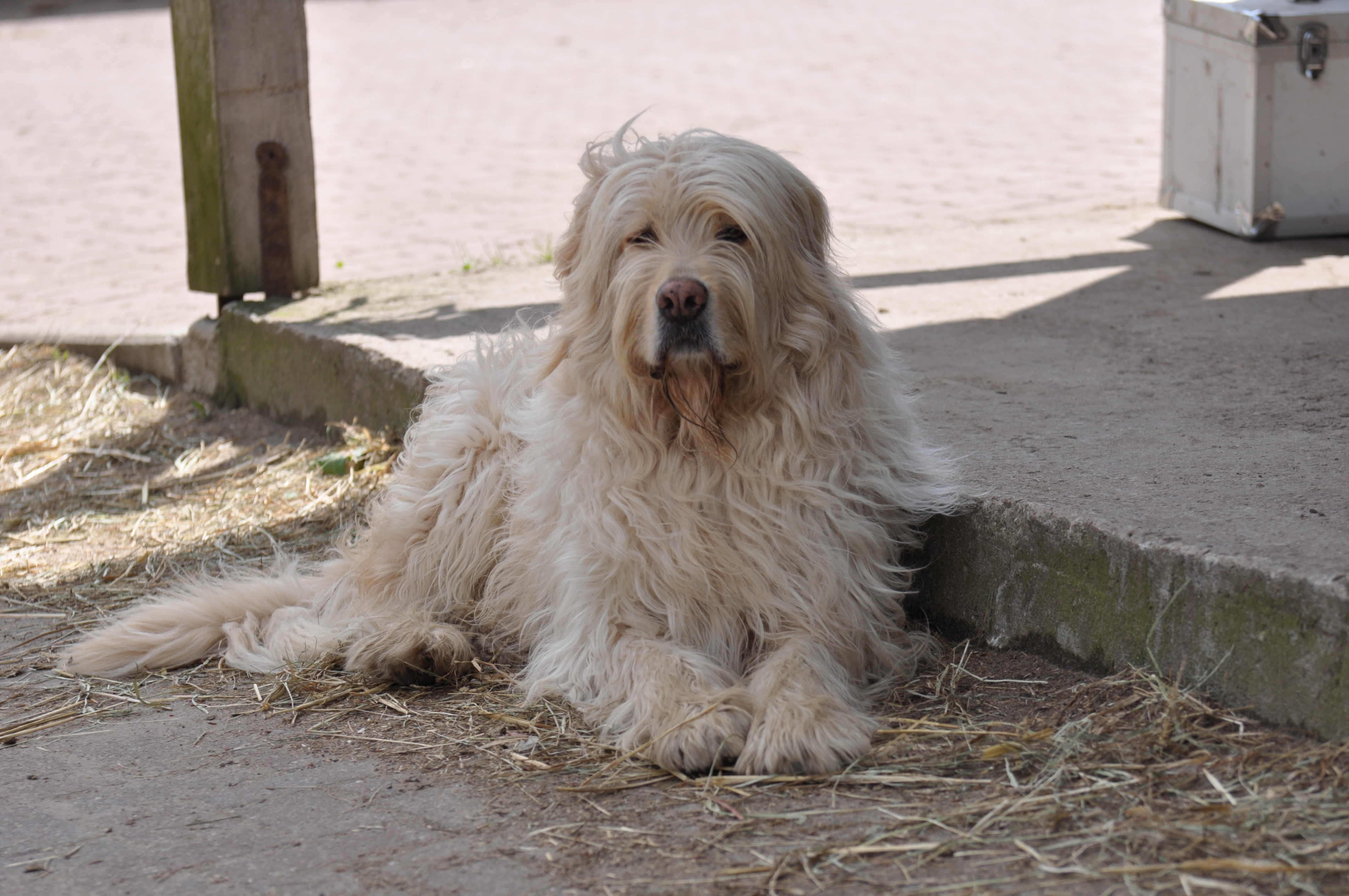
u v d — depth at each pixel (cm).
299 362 810
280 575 575
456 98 2002
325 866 343
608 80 2105
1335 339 670
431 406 571
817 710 392
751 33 2573
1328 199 911
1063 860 318
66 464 797
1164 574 404
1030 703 421
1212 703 391
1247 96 895
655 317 414
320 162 1589
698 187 420
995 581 468
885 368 480
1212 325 713
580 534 454
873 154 1466
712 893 316
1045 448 523
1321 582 362
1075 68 2067
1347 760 348
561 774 397
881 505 467
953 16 2722
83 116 1970
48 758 433
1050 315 755
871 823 347
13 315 1032
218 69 840
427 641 481
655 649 433
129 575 630
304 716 460
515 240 1168
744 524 439
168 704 481
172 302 1048
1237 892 296
